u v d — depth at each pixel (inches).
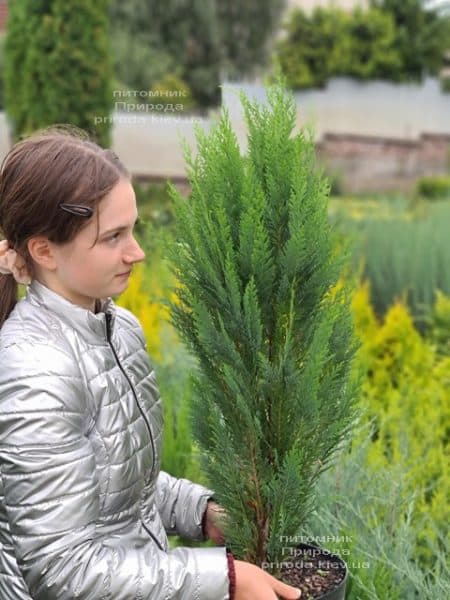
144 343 76.2
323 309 69.4
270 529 70.5
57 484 60.2
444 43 504.1
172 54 573.3
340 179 442.6
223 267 66.7
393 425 134.9
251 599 62.8
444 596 91.8
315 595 71.1
